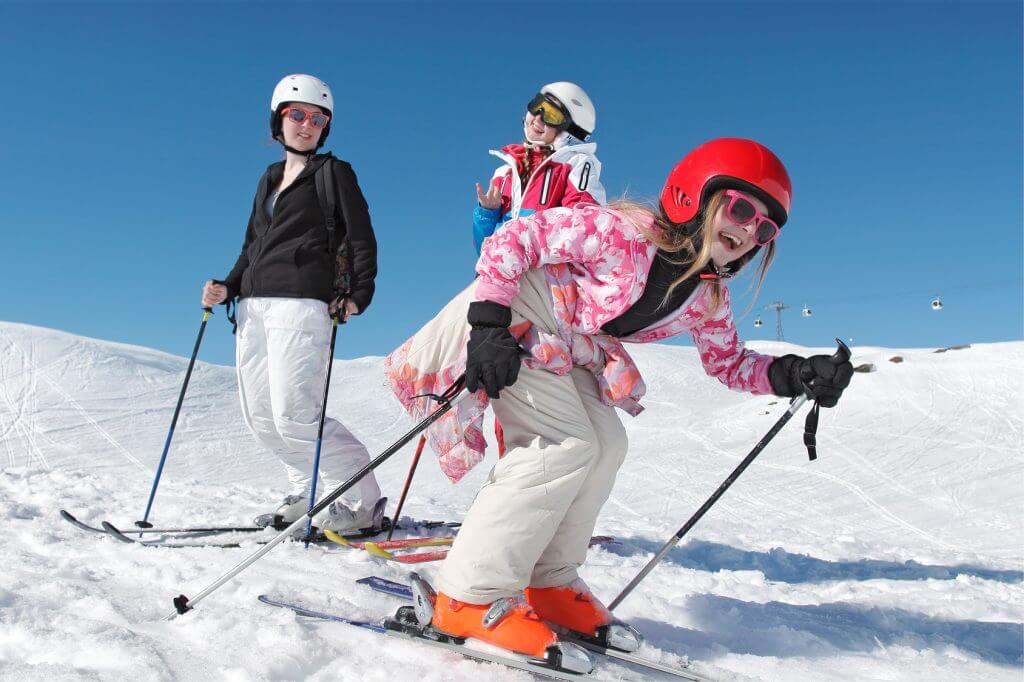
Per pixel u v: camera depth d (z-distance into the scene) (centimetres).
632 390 221
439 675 192
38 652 193
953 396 1508
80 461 1234
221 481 1154
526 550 205
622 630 219
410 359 241
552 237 209
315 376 346
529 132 405
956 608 352
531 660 197
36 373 1675
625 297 207
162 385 1722
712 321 236
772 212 199
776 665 229
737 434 1527
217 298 371
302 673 193
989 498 988
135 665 184
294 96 356
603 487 224
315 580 269
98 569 272
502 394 218
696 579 362
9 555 276
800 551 534
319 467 351
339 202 352
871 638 273
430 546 338
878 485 1073
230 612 223
